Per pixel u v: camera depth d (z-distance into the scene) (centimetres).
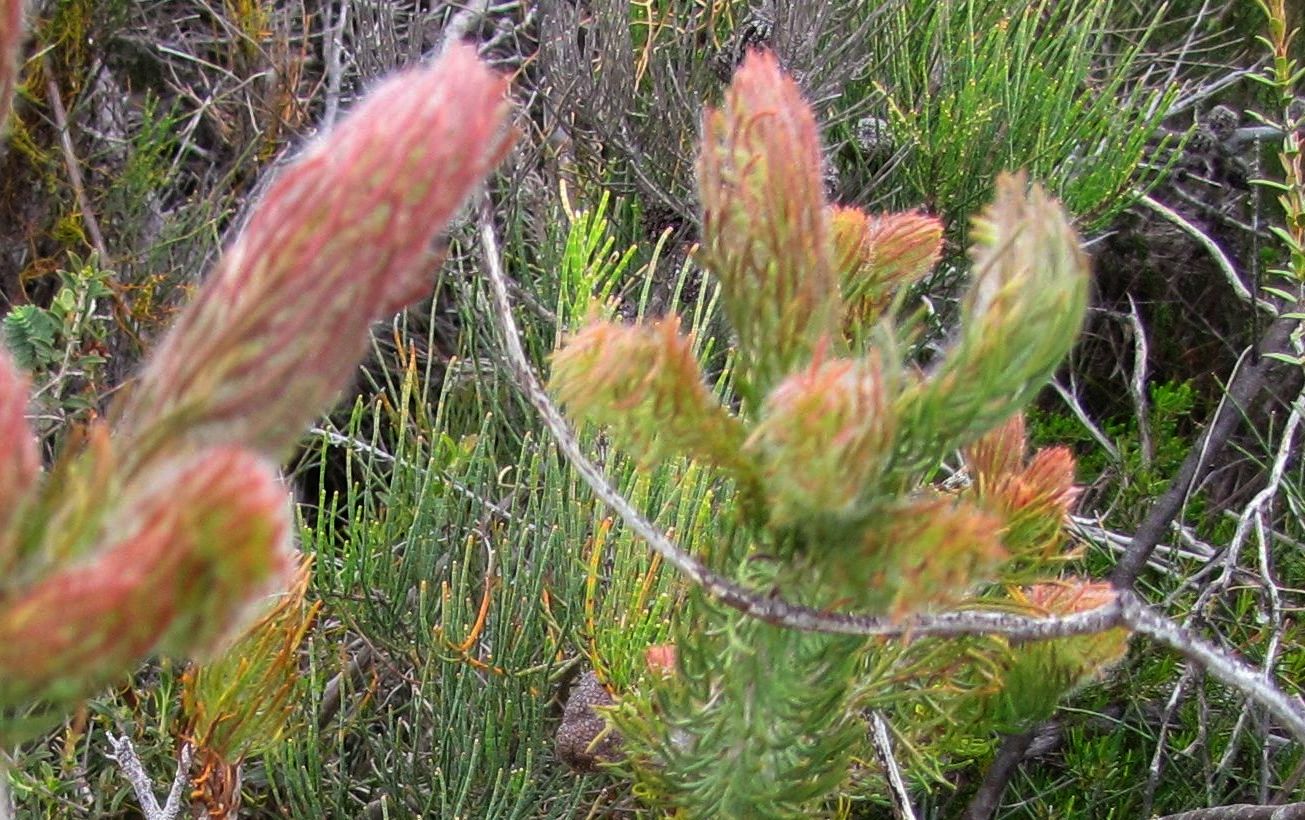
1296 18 115
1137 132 86
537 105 107
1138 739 81
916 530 27
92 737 67
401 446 64
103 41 103
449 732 58
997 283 26
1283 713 30
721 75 90
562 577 58
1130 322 111
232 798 44
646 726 35
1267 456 90
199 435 20
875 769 42
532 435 72
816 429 25
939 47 94
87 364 77
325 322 20
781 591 30
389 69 93
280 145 111
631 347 27
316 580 62
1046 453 35
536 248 89
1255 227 89
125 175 100
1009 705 40
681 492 50
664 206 90
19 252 101
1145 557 71
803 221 29
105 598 16
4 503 18
